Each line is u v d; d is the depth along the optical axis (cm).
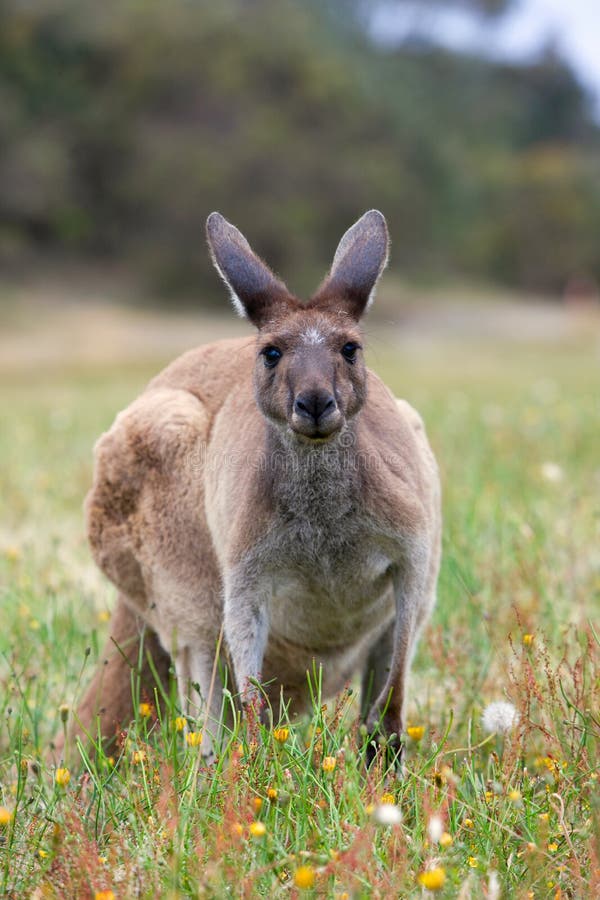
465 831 984
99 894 860
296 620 1219
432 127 17125
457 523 1816
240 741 1109
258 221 13888
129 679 1361
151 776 1055
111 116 15112
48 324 11681
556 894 884
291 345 1205
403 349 9238
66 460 2852
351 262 1302
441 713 1264
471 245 17288
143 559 1344
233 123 15038
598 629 1403
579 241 17712
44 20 15612
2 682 1359
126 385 6216
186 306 14150
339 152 14950
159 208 14525
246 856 919
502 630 1402
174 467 1319
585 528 1838
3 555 1902
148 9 15875
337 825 930
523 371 6206
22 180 14400
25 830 1050
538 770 1106
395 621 1255
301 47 15925
